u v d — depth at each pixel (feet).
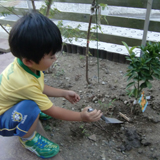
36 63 3.47
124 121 5.97
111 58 9.70
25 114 3.86
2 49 10.55
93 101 6.95
